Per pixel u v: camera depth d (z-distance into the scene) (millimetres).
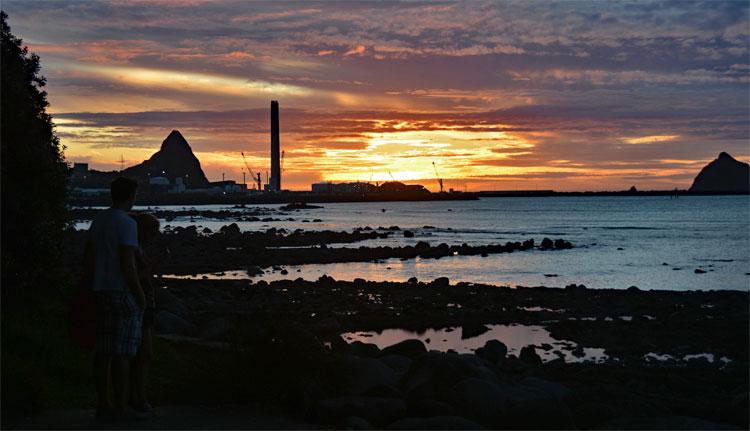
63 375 9711
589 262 48875
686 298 28156
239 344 9414
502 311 24125
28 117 13336
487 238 77938
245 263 45094
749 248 61906
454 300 27266
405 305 25203
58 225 14055
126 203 7664
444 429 7645
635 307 25609
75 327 7453
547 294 29297
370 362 9656
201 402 8992
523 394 9602
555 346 18469
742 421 9367
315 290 29844
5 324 10570
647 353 17672
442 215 160500
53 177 13578
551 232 89750
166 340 13484
